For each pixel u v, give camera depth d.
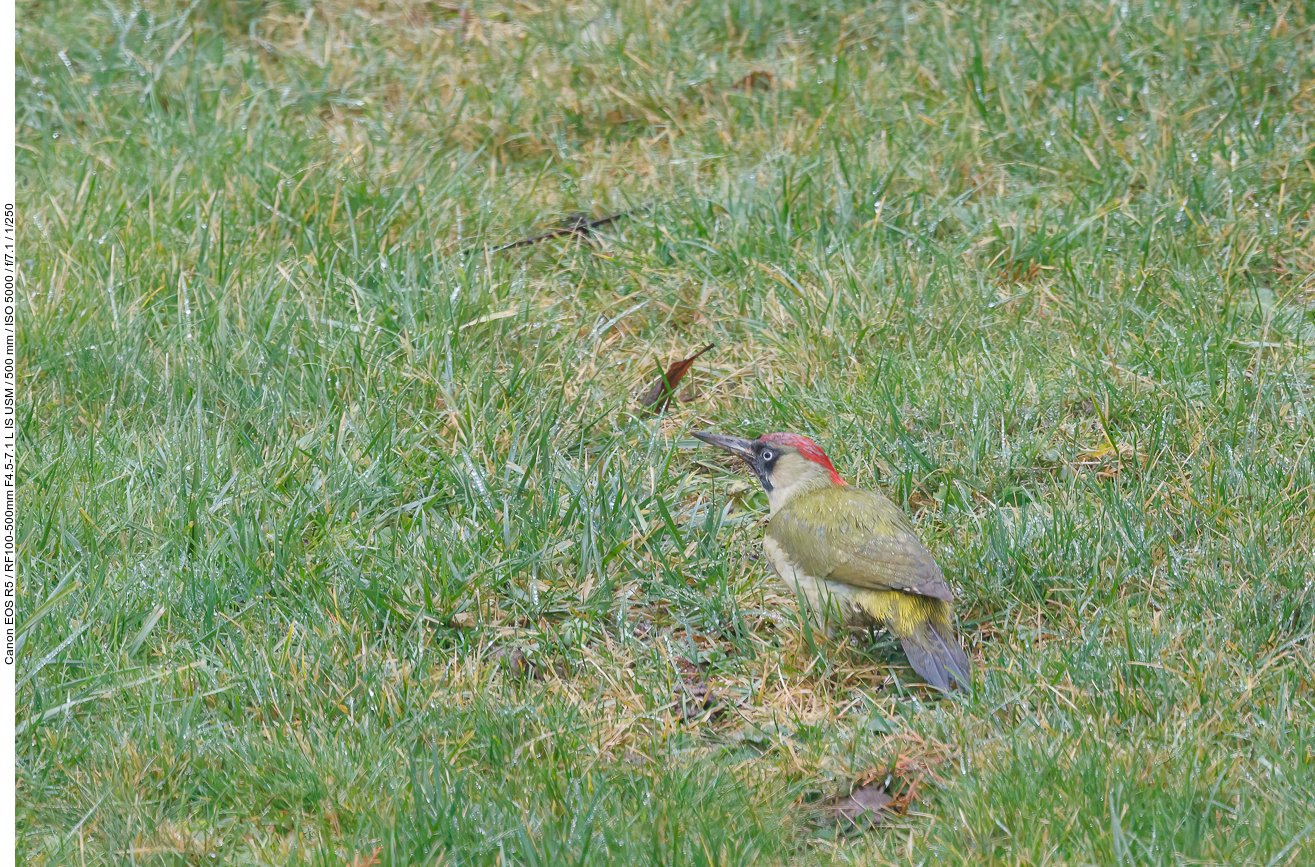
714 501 10.59
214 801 7.64
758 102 15.38
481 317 12.13
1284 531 9.35
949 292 12.45
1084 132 14.21
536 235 13.89
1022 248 12.88
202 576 9.18
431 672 8.66
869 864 7.06
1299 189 13.35
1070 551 9.42
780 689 8.81
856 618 8.89
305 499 9.99
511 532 9.87
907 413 11.12
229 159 14.26
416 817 7.14
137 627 8.94
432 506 10.26
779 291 12.66
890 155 14.16
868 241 13.14
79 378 11.27
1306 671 8.26
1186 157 13.71
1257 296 11.88
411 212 13.61
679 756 7.99
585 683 8.81
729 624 9.41
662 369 11.68
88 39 16.69
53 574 9.15
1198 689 8.02
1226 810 7.14
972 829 7.08
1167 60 15.16
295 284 12.45
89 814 7.30
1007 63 15.19
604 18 16.91
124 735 7.83
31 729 7.88
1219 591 8.88
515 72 16.03
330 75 16.27
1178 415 10.79
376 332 11.85
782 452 9.50
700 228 13.31
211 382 11.30
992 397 11.12
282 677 8.34
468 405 10.99
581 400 11.37
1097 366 11.31
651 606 9.58
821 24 16.53
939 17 16.12
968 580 9.43
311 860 6.99
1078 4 15.91
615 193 14.32
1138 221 13.02
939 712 8.20
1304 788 7.12
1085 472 10.48
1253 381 11.07
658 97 15.55
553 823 7.19
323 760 7.69
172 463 10.28
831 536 8.84
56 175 14.23
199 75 16.23
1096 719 7.89
